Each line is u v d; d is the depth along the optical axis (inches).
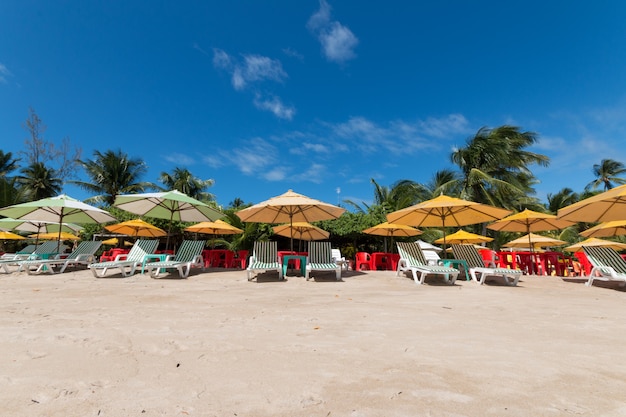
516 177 926.4
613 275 286.2
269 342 108.6
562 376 80.6
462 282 306.8
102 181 1129.4
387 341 110.7
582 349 103.0
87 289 238.2
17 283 272.5
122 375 79.4
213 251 495.5
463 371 83.5
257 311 163.3
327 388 72.9
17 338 109.5
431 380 77.6
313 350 100.3
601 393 71.2
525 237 614.9
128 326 128.3
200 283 278.7
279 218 387.9
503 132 901.8
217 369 84.0
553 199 1302.9
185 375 79.9
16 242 858.1
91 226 796.6
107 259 498.0
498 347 104.5
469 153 901.2
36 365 85.2
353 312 161.8
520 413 62.1
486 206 316.5
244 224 687.1
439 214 378.9
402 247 354.0
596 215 319.9
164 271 356.5
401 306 179.9
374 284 283.1
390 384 75.2
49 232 648.4
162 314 153.2
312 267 306.3
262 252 324.2
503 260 460.8
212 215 406.9
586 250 315.9
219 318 146.0
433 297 214.2
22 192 940.6
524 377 79.7
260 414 61.4
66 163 1115.3
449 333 122.3
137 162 1204.5
